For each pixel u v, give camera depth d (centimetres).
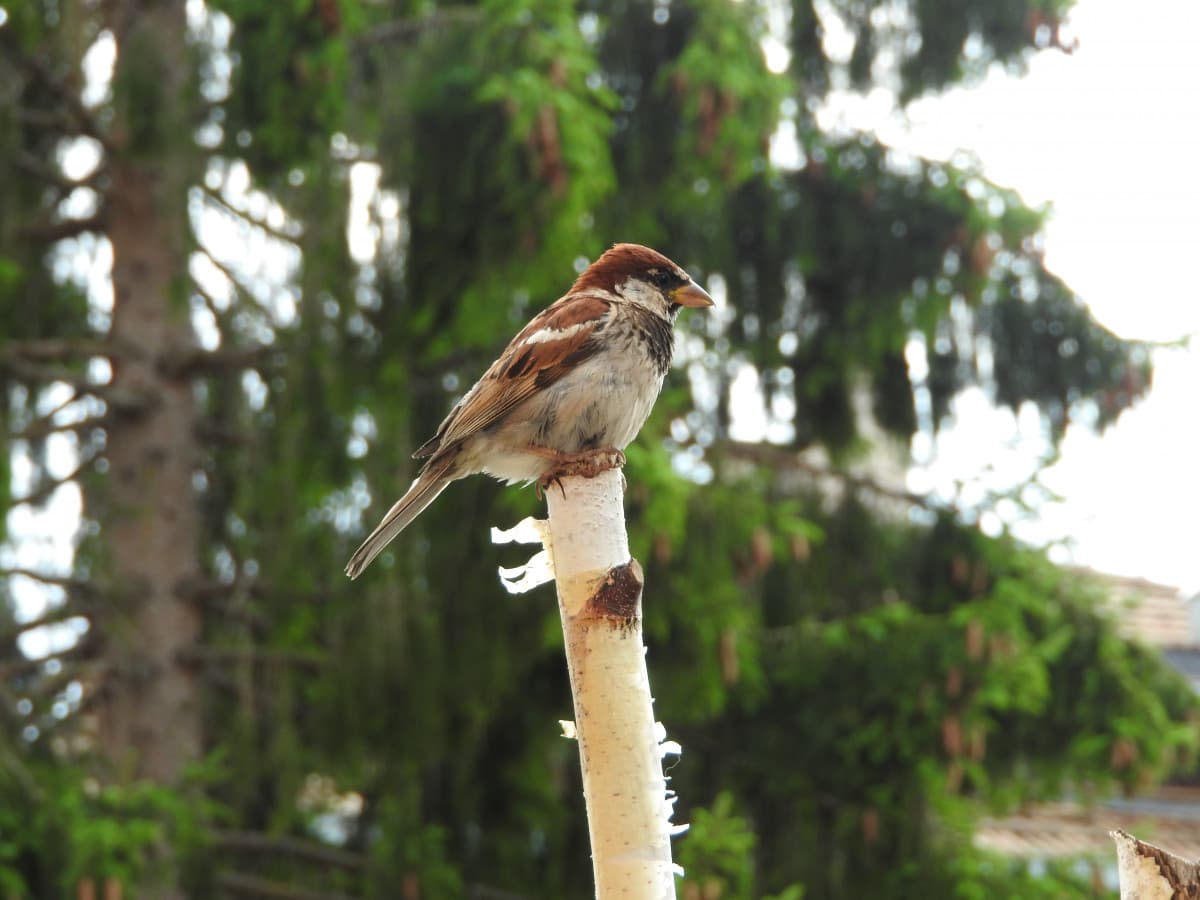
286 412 1258
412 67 1226
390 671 1228
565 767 1495
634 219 1497
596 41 1448
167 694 1398
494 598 1252
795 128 1691
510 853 1424
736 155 1341
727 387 1722
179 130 1227
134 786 1195
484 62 1194
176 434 1447
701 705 1328
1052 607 1521
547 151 1145
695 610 1270
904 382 1773
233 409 1478
